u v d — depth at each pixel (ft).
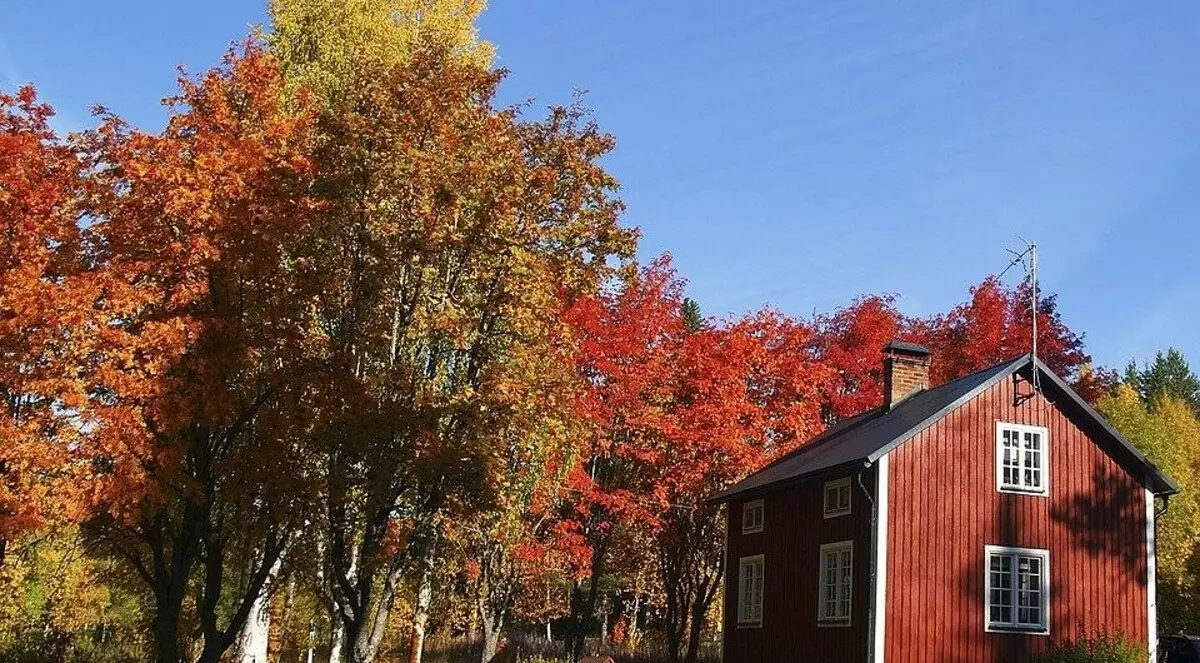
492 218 73.36
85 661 99.09
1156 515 92.73
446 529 79.92
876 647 81.71
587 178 80.94
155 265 62.80
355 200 72.59
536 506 93.71
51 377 58.49
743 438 113.91
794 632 94.99
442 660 127.54
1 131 63.10
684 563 133.69
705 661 125.39
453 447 69.46
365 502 71.72
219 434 70.44
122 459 59.21
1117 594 87.86
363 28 97.35
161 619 66.95
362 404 68.59
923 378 105.50
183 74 68.23
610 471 118.32
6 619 101.76
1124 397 169.58
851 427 106.42
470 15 110.83
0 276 58.03
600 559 120.67
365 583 72.43
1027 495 87.86
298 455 70.69
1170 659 95.61
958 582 84.58
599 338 109.29
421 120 73.41
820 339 145.89
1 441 57.00
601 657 115.85
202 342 64.54
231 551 86.48
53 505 57.93
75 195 64.80
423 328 71.97
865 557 85.05
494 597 103.91
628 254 81.92
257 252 66.39
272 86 71.20
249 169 65.92
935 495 85.76
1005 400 89.40
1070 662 79.61
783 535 99.96
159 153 64.59
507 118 79.20
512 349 75.61
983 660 83.61
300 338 69.46
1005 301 152.05
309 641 122.01
